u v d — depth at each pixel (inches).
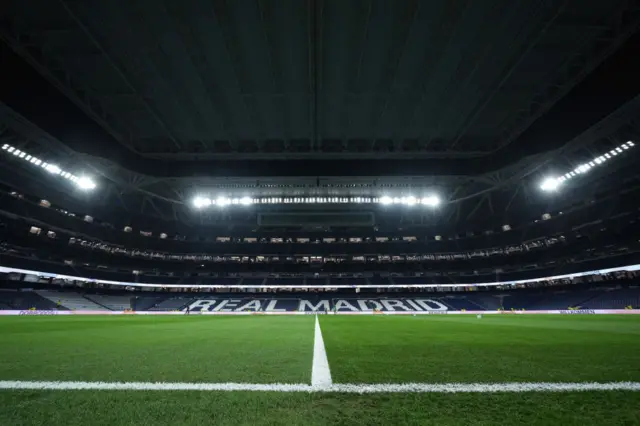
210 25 815.7
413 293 2265.0
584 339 299.6
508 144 1330.0
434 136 1300.4
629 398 105.7
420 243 2196.1
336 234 2255.2
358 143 1371.8
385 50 904.9
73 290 1865.2
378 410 95.0
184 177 1505.9
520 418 88.4
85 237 1721.2
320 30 818.2
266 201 1868.8
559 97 1033.5
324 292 2320.4
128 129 1269.7
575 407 97.1
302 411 94.1
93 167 1364.4
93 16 772.6
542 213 1768.0
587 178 1439.5
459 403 101.2
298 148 1387.8
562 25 810.2
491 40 845.2
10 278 1509.6
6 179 1318.9
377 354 202.5
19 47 835.4
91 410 95.1
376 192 1801.2
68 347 245.3
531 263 1927.9
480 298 2108.8
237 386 120.7
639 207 1419.8
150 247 2011.6
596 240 1624.0
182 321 797.2
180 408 96.6
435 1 761.0
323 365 163.0
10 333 403.5
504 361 174.7
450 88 1035.9
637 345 248.8
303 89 1050.7
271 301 2155.5
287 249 2236.7
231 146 1363.2
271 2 770.2
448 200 1835.6
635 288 1533.0
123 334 381.4
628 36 816.9
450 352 210.8
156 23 802.2
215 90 1053.8
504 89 1045.8
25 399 105.7
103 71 958.4
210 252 2172.7
